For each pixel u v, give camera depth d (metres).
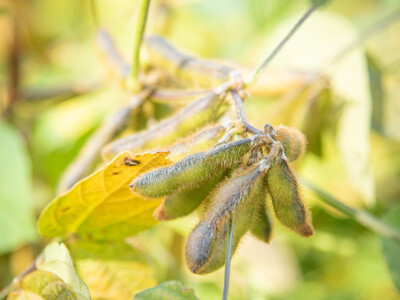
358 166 0.49
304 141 0.35
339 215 0.54
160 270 0.50
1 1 0.63
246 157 0.33
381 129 0.51
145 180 0.33
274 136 0.33
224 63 0.46
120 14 0.70
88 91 0.58
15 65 0.60
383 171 0.60
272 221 0.35
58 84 0.61
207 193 0.34
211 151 0.33
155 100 0.43
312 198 0.54
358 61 0.50
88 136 0.59
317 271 0.57
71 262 0.37
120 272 0.40
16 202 0.47
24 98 0.59
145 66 0.44
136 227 0.39
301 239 0.55
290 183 0.32
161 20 0.60
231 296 0.49
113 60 0.46
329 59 0.51
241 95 0.37
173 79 0.43
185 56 0.41
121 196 0.37
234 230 0.33
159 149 0.35
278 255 0.54
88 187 0.36
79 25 0.78
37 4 0.70
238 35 0.70
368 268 0.56
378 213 0.57
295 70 0.48
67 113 0.62
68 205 0.38
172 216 0.35
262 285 0.51
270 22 0.67
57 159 0.59
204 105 0.37
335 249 0.55
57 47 0.70
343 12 0.74
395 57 0.52
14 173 0.48
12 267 0.51
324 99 0.49
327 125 0.50
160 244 0.51
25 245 0.51
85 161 0.43
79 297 0.36
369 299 0.55
